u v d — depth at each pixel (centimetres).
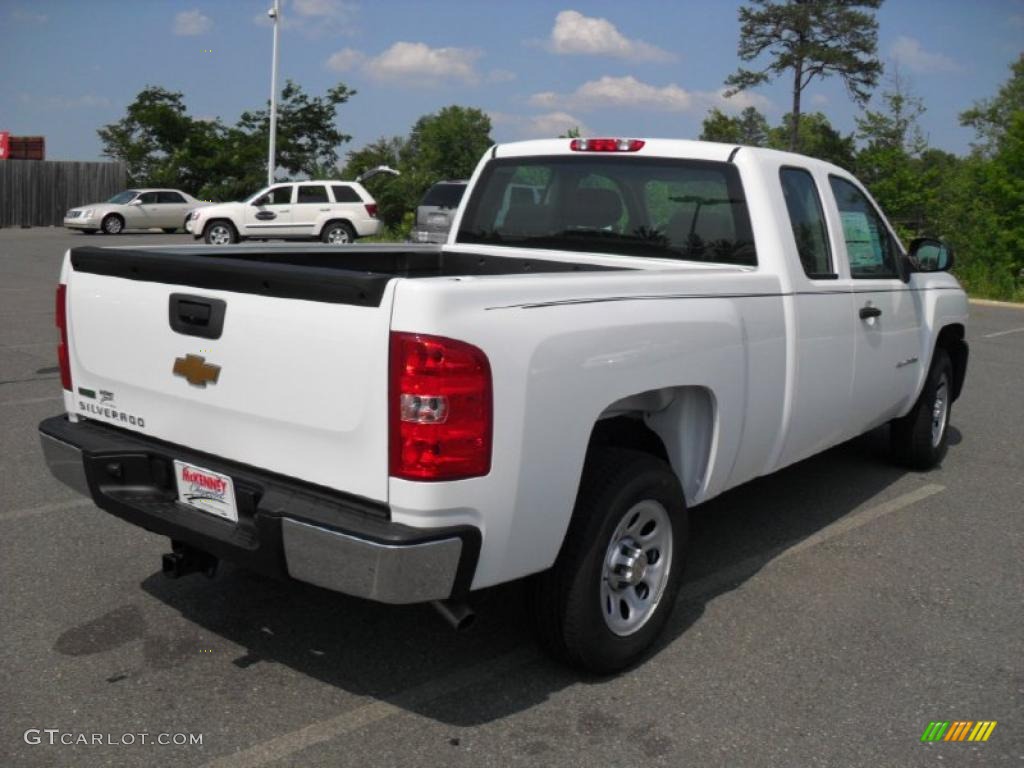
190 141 4312
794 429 470
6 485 568
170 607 419
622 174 496
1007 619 434
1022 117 2378
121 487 366
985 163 2672
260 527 313
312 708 343
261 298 321
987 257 2361
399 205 3272
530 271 509
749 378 420
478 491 302
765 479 649
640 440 405
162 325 352
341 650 386
